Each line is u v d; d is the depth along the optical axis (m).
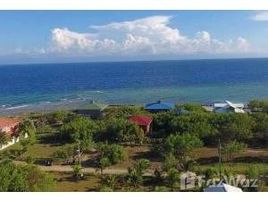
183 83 179.25
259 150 53.94
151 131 65.19
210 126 58.50
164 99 127.94
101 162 46.72
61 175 46.12
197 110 76.19
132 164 49.91
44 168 48.97
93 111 78.75
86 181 43.91
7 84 195.62
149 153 54.38
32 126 68.25
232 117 60.56
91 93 150.75
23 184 33.88
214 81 183.62
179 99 127.00
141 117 66.00
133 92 150.38
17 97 142.88
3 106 121.06
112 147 51.12
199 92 143.62
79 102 125.62
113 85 180.00
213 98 126.81
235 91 142.38
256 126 58.78
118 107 87.00
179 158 47.47
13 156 54.34
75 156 51.59
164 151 50.53
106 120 66.25
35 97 141.62
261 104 81.62
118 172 46.78
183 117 62.81
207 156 52.00
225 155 51.22
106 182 42.34
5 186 33.50
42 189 35.38
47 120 77.06
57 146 60.06
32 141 60.72
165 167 44.16
